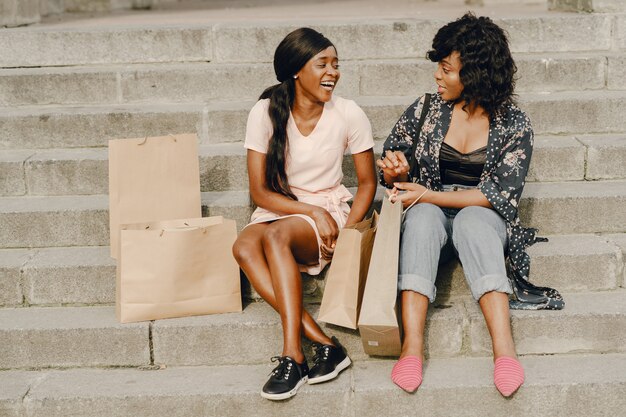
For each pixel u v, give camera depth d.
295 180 3.84
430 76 4.93
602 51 5.16
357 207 3.80
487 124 3.69
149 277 3.71
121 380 3.62
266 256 3.60
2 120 4.61
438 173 3.75
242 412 3.48
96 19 6.50
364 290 3.55
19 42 5.11
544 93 4.88
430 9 6.97
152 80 4.91
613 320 3.66
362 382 3.49
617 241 4.04
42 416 3.49
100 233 4.20
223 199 4.25
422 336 3.51
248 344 3.71
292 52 3.65
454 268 3.85
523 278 3.73
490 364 3.62
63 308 3.95
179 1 9.26
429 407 3.45
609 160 4.41
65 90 4.89
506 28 5.14
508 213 3.64
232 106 4.77
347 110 3.81
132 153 3.91
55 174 4.41
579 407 3.45
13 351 3.72
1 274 3.93
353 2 8.41
